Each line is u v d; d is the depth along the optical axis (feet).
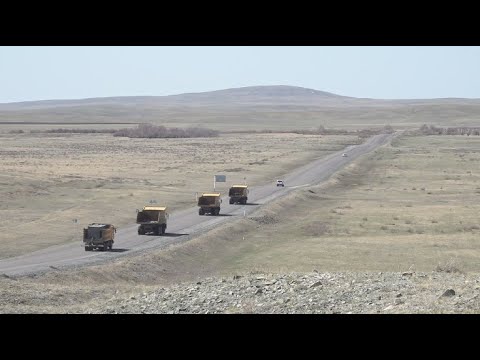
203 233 265.95
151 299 122.52
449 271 167.22
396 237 256.73
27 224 287.69
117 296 135.44
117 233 273.95
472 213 319.06
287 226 299.58
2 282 146.82
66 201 359.46
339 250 227.40
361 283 126.31
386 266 195.52
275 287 125.29
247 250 242.17
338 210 337.72
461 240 245.65
